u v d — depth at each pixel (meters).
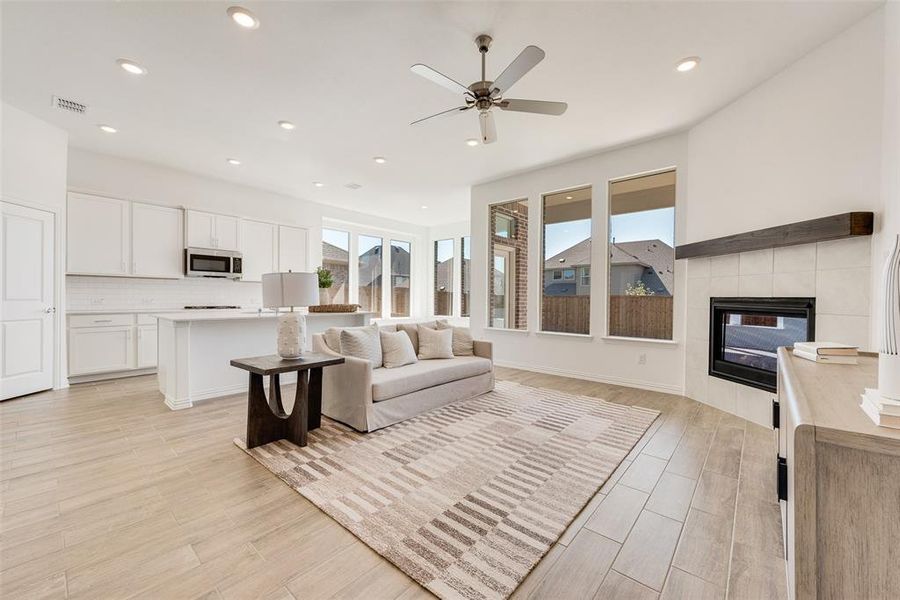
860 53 2.36
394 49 2.57
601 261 4.54
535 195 5.12
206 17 2.27
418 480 2.16
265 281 2.85
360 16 2.26
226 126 3.75
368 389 2.88
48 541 1.60
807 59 2.66
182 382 3.43
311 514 1.84
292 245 6.26
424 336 4.03
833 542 0.81
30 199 3.63
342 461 2.40
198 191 5.28
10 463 2.32
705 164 3.61
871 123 2.31
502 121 3.62
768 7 2.21
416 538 1.66
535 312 5.18
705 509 1.90
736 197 3.27
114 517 1.79
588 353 4.69
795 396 1.08
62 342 4.02
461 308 8.36
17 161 3.50
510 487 2.09
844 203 2.46
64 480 2.12
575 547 1.62
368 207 7.12
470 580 1.42
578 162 4.70
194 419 3.13
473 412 3.40
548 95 3.16
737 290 3.31
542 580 1.43
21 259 3.60
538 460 2.43
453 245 8.47
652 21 2.31
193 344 3.60
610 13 2.24
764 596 1.35
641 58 2.68
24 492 1.99
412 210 7.38
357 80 2.95
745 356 3.28
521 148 4.32
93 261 4.38
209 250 5.18
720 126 3.43
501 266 5.68
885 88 2.23
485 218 5.71
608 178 4.44
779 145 2.89
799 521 0.82
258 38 2.46
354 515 1.82
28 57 2.67
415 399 3.27
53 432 2.83
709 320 3.63
